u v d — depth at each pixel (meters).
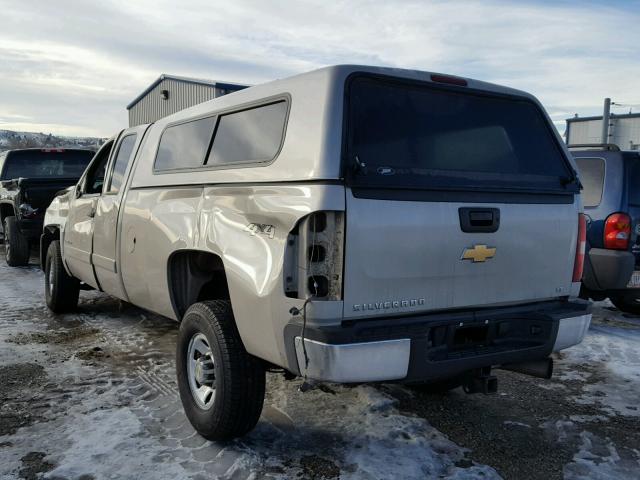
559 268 3.63
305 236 2.87
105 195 5.30
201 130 4.08
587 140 34.12
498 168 3.48
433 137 3.29
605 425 3.98
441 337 3.16
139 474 3.22
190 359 3.71
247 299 3.16
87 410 4.04
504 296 3.40
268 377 4.66
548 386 4.68
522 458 3.49
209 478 3.18
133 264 4.62
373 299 2.93
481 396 4.43
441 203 3.13
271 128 3.35
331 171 2.87
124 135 5.33
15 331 5.99
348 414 3.98
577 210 3.73
